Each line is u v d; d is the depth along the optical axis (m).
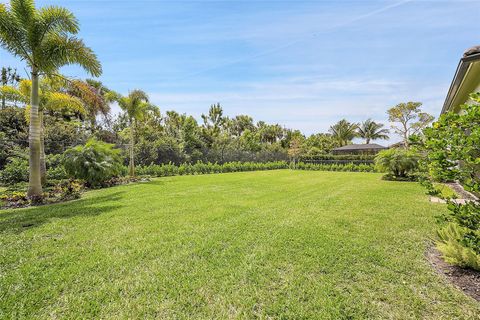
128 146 16.27
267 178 13.63
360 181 11.88
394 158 12.42
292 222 4.47
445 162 2.31
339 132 39.88
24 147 13.08
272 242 3.48
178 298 2.24
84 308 2.10
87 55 7.63
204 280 2.52
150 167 15.23
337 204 6.08
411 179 11.98
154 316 2.01
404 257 2.99
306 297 2.22
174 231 4.04
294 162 25.23
